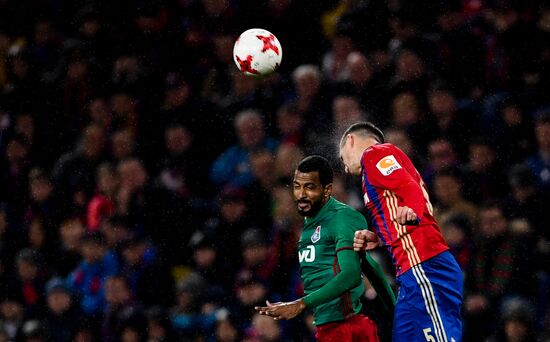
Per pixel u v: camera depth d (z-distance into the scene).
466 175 34.12
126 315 34.53
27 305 39.22
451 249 31.98
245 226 35.56
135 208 38.00
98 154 42.16
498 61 39.03
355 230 21.73
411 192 20.22
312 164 22.30
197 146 39.88
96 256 37.53
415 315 20.78
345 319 22.36
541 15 39.94
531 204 32.94
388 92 37.41
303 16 43.75
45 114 46.56
